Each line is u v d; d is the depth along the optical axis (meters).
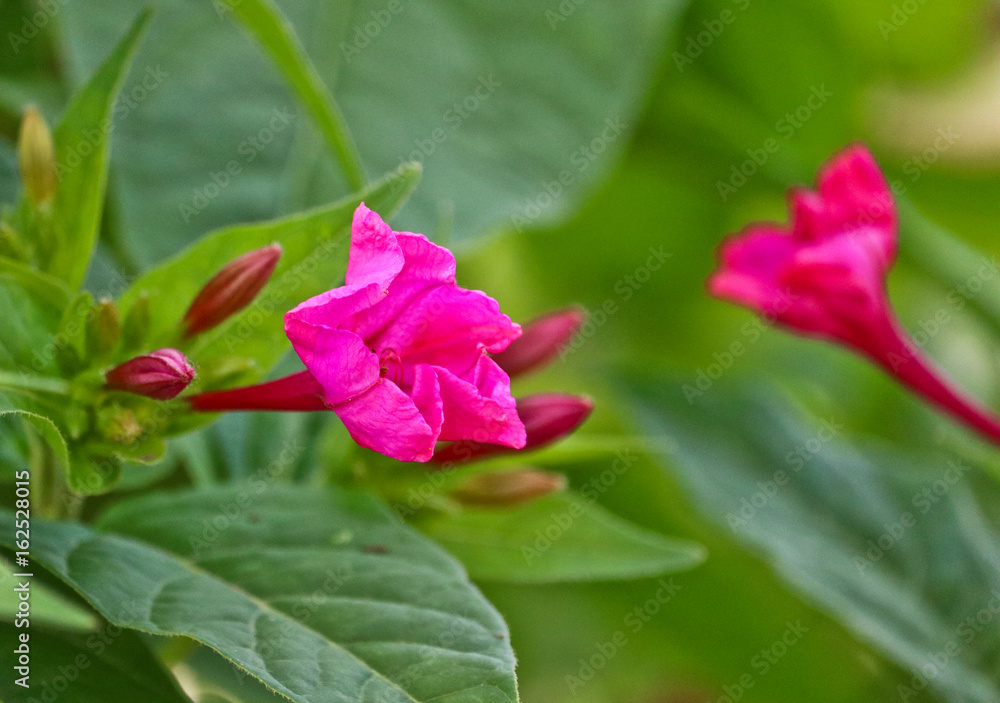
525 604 0.51
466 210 0.48
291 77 0.44
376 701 0.40
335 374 0.41
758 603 0.51
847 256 0.46
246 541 0.43
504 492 0.45
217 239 0.43
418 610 0.42
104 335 0.42
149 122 0.48
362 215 0.41
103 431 0.42
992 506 0.51
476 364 0.41
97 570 0.42
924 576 0.50
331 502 0.43
